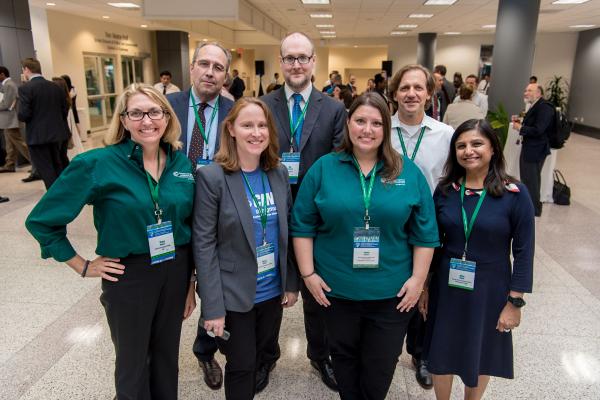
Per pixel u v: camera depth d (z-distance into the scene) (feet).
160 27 43.42
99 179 4.61
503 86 23.35
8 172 22.20
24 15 23.85
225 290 5.19
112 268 4.84
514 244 5.27
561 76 51.24
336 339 5.58
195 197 5.17
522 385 7.06
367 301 5.28
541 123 15.35
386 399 6.77
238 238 5.14
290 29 48.52
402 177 5.13
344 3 30.17
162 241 4.95
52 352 7.70
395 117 6.63
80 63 36.06
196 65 6.52
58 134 17.31
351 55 67.00
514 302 5.22
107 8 31.12
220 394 6.79
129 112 4.66
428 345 5.90
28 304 9.36
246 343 5.41
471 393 5.97
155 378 5.64
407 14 35.65
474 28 46.16
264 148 5.19
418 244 5.24
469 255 5.35
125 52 43.14
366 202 5.01
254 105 5.10
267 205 5.38
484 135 5.15
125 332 5.05
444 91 21.90
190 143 6.64
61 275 10.76
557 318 9.10
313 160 6.80
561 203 17.71
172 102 6.73
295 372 7.39
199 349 6.98
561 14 34.45
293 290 5.86
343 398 5.83
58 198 4.64
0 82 20.79
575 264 11.85
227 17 21.06
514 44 22.80
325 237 5.35
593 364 7.61
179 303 5.39
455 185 5.54
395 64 59.31
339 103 6.98
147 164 4.99
